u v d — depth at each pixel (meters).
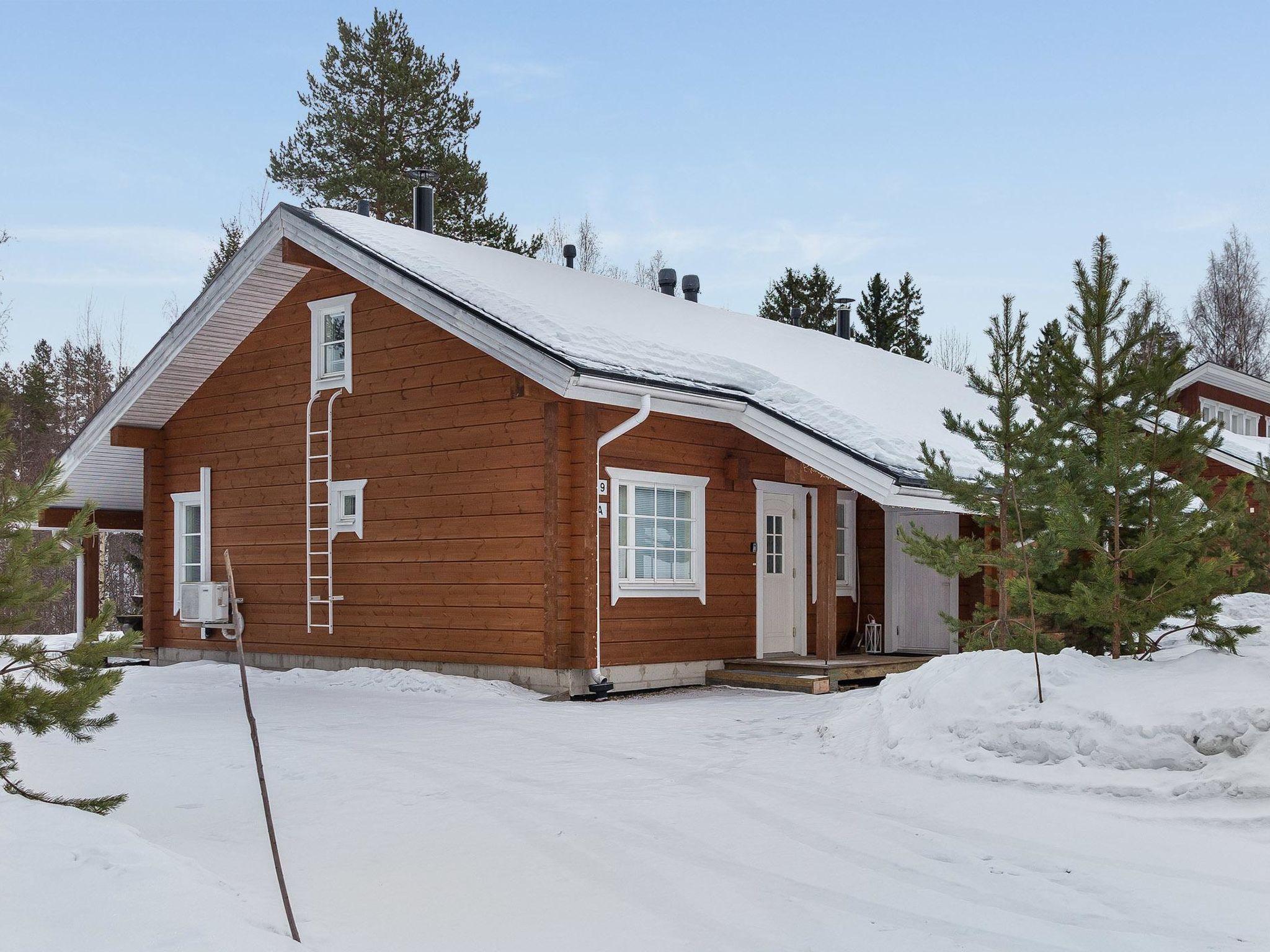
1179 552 9.64
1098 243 10.80
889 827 6.93
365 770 8.77
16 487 7.01
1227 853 6.34
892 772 8.63
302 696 13.64
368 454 15.76
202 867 5.54
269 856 6.36
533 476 13.86
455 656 14.59
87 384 45.91
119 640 7.07
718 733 10.62
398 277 14.72
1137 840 6.61
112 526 21.05
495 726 11.02
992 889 5.72
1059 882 5.84
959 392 22.59
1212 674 8.61
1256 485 16.36
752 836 6.73
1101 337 10.76
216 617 17.34
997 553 11.04
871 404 17.02
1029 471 10.74
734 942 4.97
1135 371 10.62
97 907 4.55
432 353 15.06
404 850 6.49
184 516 18.62
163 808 7.61
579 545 13.66
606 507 13.90
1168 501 9.73
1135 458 9.80
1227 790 7.30
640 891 5.71
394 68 34.56
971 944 4.95
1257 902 5.52
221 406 17.97
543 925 5.19
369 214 19.47
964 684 9.32
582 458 13.65
